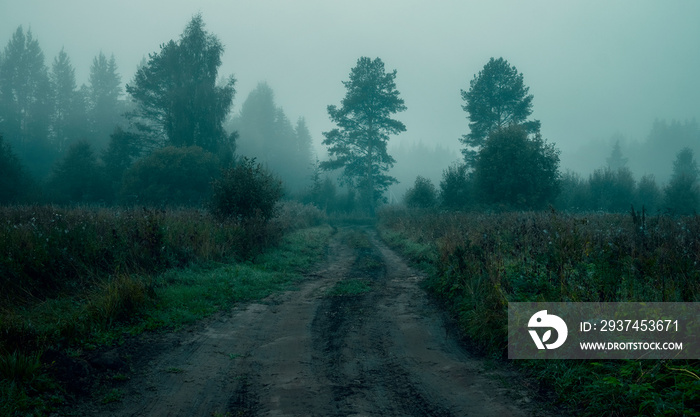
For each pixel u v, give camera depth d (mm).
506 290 7168
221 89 46844
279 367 5910
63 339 5926
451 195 36156
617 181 48719
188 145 43531
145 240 11312
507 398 4719
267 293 10555
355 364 6023
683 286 5512
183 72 44781
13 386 4324
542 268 7750
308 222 33781
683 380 3928
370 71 56750
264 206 18031
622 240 8078
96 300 7473
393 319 8281
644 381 4160
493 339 6258
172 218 14680
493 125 48312
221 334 7312
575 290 6227
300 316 8641
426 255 15000
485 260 8945
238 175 17891
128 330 6922
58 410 4328
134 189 35406
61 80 79938
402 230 25500
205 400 4836
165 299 8594
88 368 5188
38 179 46438
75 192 41188
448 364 5898
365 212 55656
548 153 32625
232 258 13438
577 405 4344
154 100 48781
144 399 4785
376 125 57625
